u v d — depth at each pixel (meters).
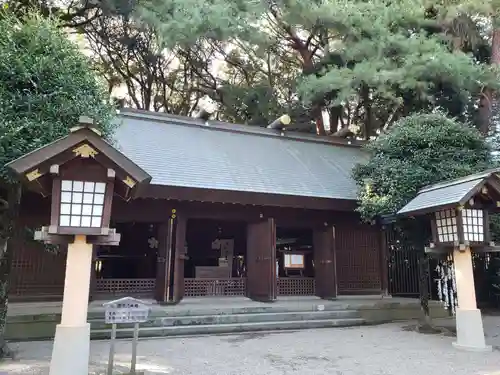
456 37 14.75
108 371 4.72
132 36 18.88
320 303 10.69
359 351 6.80
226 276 12.99
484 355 6.52
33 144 5.29
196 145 12.66
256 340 7.77
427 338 8.01
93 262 10.22
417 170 8.96
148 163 10.47
